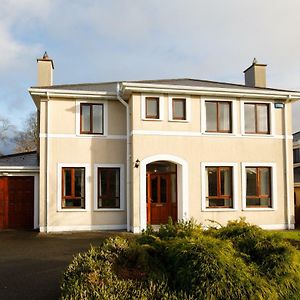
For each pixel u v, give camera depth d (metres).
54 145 15.40
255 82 18.55
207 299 5.01
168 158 15.10
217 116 15.88
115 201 15.77
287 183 16.20
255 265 5.78
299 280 5.64
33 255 9.98
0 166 16.25
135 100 14.98
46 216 15.10
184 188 15.17
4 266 8.62
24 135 45.78
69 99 15.72
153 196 15.88
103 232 14.70
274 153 16.23
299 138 24.88
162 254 5.98
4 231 15.26
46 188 15.19
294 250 6.02
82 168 15.62
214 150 15.62
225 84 17.67
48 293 6.52
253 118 16.27
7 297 6.35
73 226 15.26
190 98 15.55
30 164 17.03
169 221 7.07
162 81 17.14
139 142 14.88
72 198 15.42
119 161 15.85
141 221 14.61
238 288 5.13
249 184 15.95
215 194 15.58
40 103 15.58
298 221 17.91
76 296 4.84
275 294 5.34
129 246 6.11
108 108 15.98
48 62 17.47
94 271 5.30
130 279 5.27
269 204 16.06
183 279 5.27
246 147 15.95
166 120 15.22
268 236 6.39
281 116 16.52
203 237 6.07
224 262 5.31
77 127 15.62
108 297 4.86
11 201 16.23
